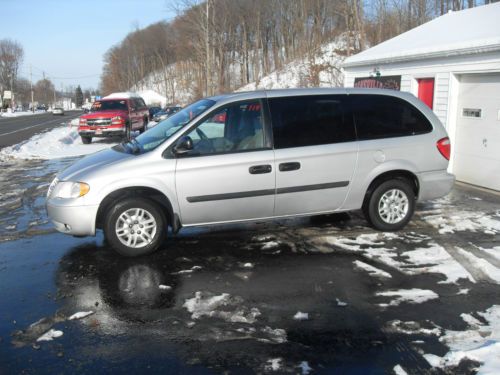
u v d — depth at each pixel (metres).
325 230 6.55
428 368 3.33
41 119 60.19
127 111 22.33
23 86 142.62
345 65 14.23
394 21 37.72
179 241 6.20
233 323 4.03
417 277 4.94
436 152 6.38
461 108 9.84
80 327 3.99
